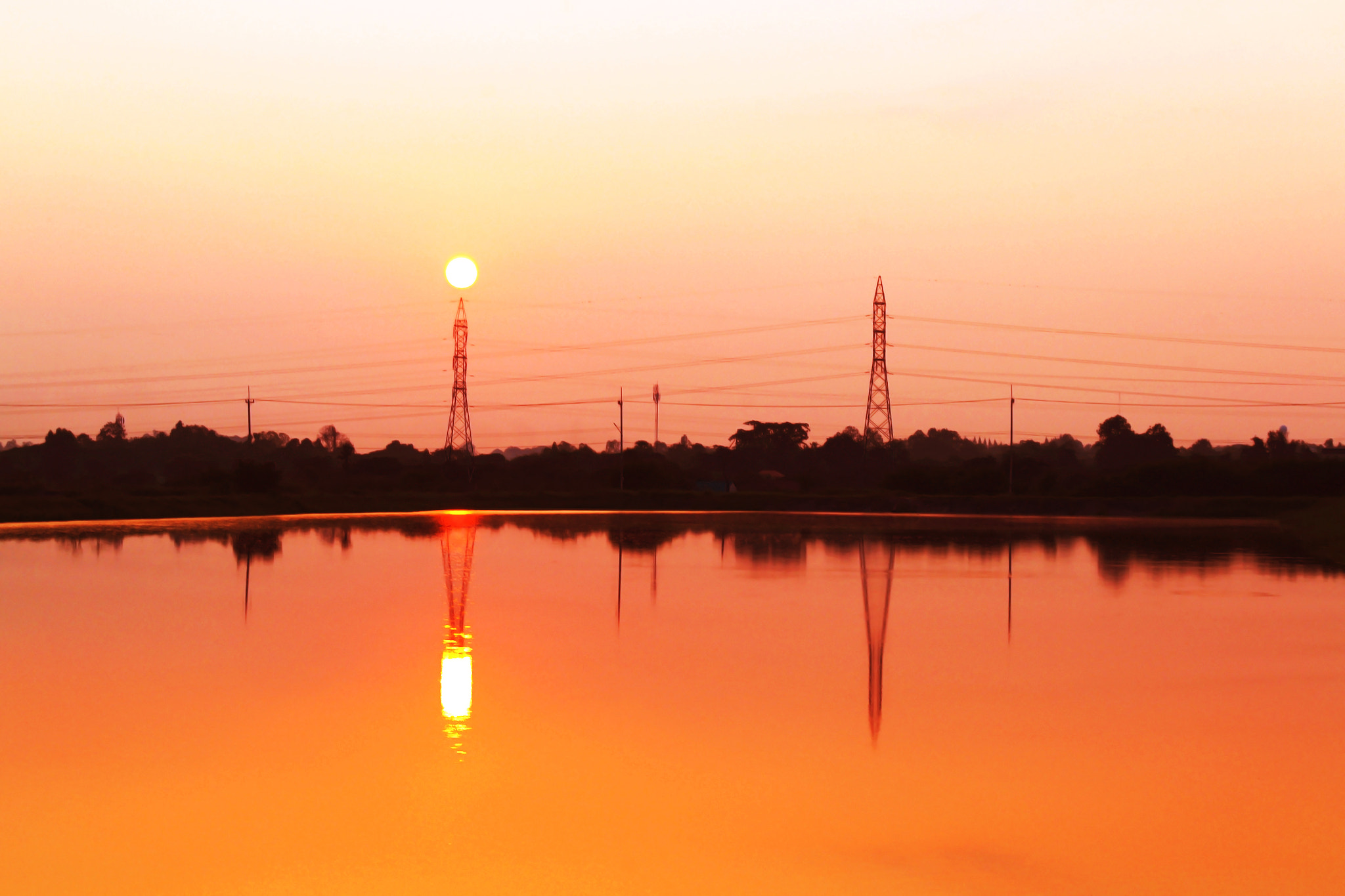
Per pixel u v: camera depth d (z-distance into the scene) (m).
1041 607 31.45
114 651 23.53
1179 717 18.39
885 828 13.10
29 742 16.39
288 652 23.62
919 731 17.39
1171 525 70.44
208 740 16.52
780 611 30.45
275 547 50.62
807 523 72.44
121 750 15.96
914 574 40.22
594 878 11.62
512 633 26.44
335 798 13.94
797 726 17.64
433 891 11.29
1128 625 28.19
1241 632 27.09
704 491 102.31
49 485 108.44
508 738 16.75
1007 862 12.19
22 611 29.25
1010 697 19.83
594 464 124.75
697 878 11.66
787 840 12.70
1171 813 13.73
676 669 22.12
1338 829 13.21
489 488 108.62
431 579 37.91
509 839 12.65
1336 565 44.19
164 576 38.16
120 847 12.33
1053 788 14.64
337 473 113.06
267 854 12.16
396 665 22.28
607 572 40.81
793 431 145.50
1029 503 86.69
